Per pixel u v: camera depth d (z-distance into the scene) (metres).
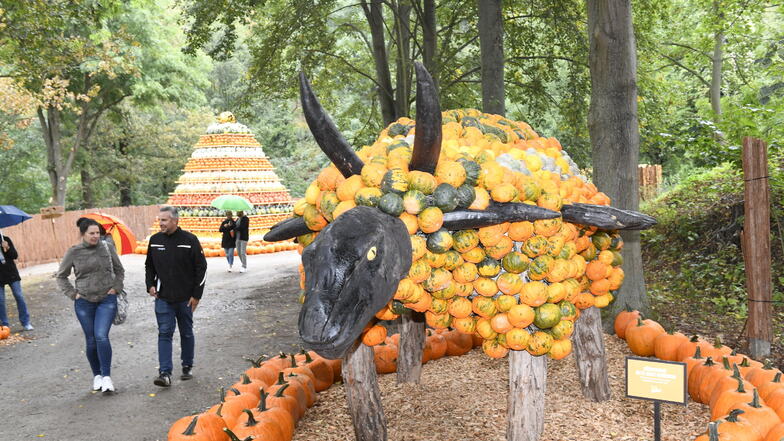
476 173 3.71
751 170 6.57
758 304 6.61
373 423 4.50
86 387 7.02
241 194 22.02
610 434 4.63
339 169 3.75
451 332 7.16
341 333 2.88
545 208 3.78
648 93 14.41
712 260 10.59
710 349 5.71
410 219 3.47
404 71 13.86
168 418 5.90
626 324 7.29
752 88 17.20
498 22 11.09
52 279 16.48
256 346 8.79
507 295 3.95
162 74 28.77
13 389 7.07
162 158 36.72
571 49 14.61
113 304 6.78
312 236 4.25
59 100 20.66
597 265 4.92
